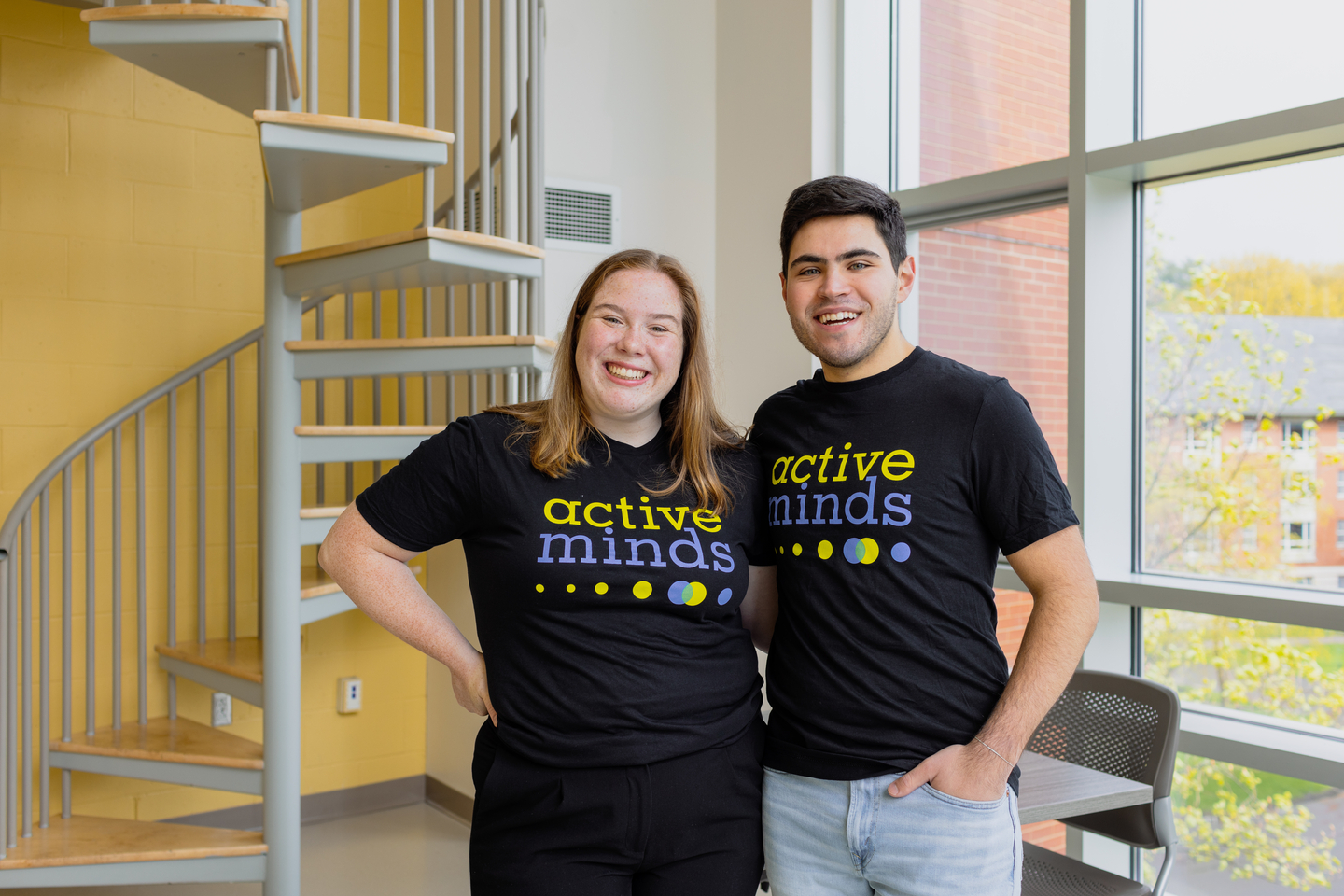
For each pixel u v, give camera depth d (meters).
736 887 1.46
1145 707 2.16
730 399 3.86
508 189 2.69
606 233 3.65
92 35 2.15
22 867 2.68
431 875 3.35
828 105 3.59
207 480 3.64
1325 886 2.52
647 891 1.46
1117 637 2.91
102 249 3.44
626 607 1.44
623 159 3.71
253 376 3.72
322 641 3.89
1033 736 2.33
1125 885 2.07
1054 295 3.16
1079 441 2.88
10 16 3.29
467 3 3.69
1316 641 2.56
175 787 3.57
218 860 2.79
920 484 1.43
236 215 3.68
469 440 1.51
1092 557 2.89
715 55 3.95
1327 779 2.34
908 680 1.41
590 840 1.40
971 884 1.37
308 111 2.57
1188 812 2.80
